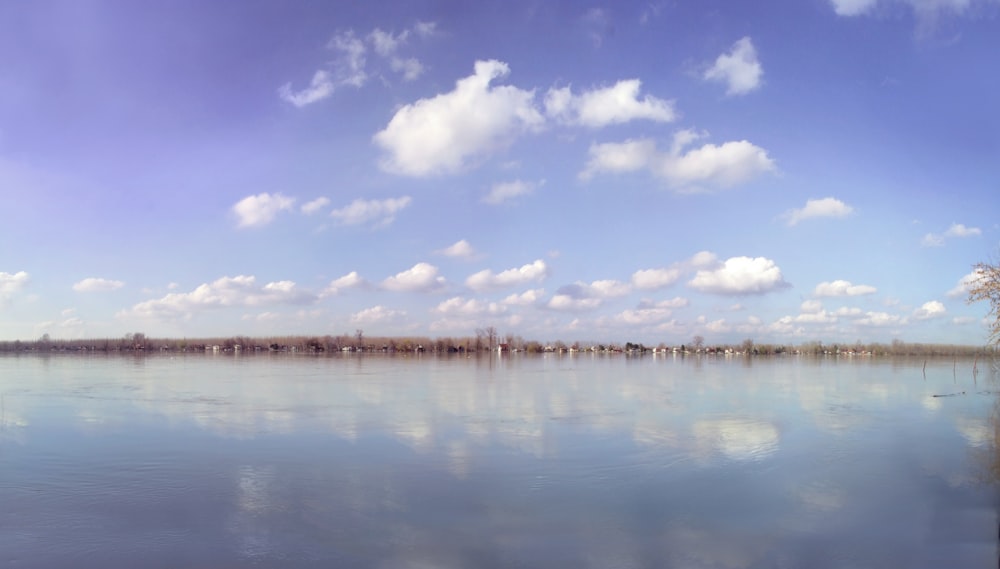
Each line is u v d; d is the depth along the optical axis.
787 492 18.50
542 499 17.66
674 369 81.06
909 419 32.25
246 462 21.70
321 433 27.05
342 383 51.41
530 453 23.25
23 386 47.81
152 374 61.94
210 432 27.28
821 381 58.22
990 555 13.90
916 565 13.27
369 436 26.39
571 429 28.34
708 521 15.95
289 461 21.88
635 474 20.36
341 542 14.39
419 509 16.73
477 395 42.66
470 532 15.06
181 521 15.70
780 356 150.25
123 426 28.73
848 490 18.73
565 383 53.59
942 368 85.19
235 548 13.97
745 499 17.78
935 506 17.22
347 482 19.23
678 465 21.59
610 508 16.94
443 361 99.06
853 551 14.08
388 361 96.88
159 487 18.61
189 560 13.32
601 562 13.41
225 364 83.75
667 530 15.31
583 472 20.55
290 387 47.56
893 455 23.25
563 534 15.02
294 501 17.33
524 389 47.25
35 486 18.67
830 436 27.08
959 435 27.48
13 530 15.02
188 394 42.12
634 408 36.00
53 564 13.08
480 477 19.89
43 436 26.28
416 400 39.28
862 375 67.88
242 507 16.80
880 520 16.05
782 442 25.62
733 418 32.16
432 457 22.56
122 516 16.03
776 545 14.42
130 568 12.90
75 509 16.56
